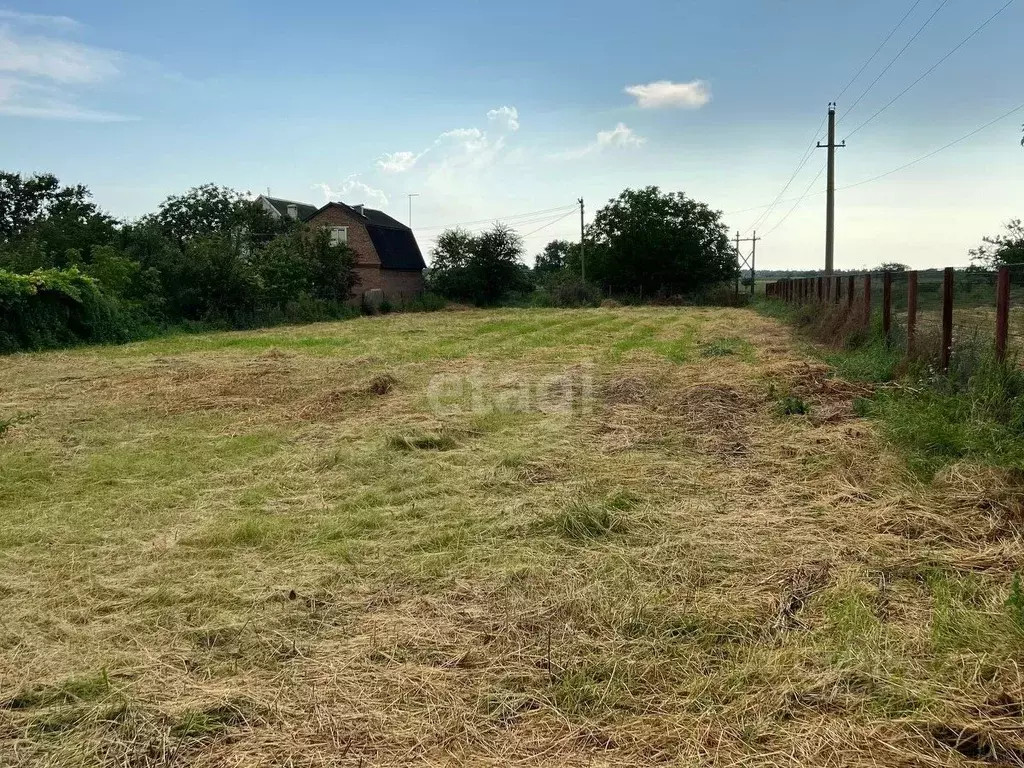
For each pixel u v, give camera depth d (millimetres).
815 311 20188
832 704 2781
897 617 3443
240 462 6777
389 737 2664
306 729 2713
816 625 3379
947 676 2889
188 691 2979
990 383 6977
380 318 33531
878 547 4242
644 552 4316
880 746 2527
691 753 2527
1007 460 5254
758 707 2760
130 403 10031
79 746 2641
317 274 36688
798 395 9141
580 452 6777
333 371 12859
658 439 7234
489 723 2744
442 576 4082
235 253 29000
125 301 24328
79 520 5195
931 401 7375
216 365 14117
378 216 51438
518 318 30609
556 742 2623
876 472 5637
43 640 3430
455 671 3088
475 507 5277
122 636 3471
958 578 3797
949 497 4941
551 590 3848
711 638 3289
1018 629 3127
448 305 43875
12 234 37594
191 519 5207
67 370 14398
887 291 12594
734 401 8945
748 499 5305
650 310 38344
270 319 29734
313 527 4938
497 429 7996
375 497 5574
